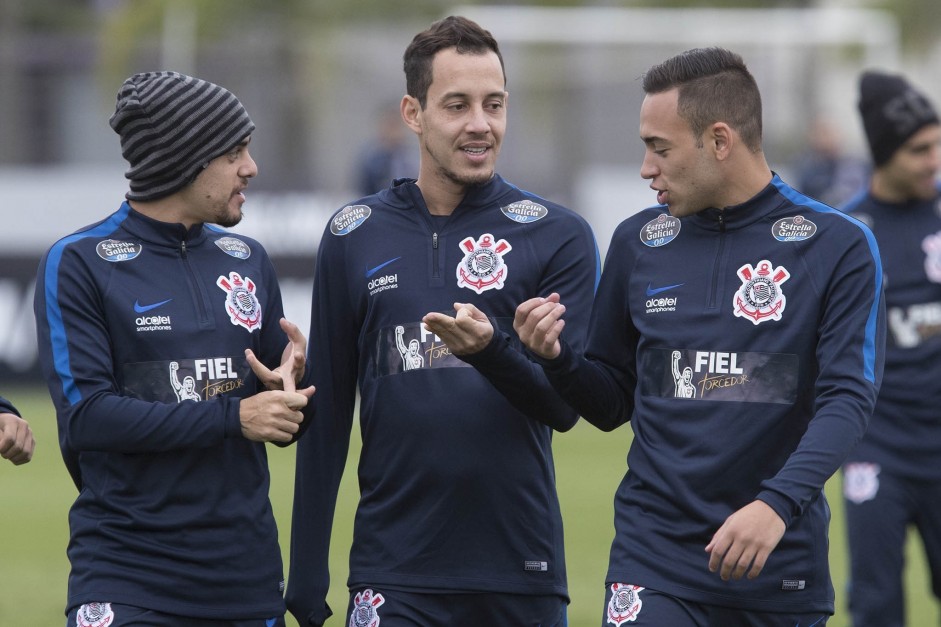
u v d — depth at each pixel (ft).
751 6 248.73
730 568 42.27
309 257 184.03
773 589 44.91
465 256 51.31
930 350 67.77
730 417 45.57
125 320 48.01
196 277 49.32
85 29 277.03
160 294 48.57
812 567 45.44
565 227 51.96
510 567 50.29
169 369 48.16
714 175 46.47
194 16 226.17
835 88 231.09
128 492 47.73
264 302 50.90
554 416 49.19
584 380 48.11
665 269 47.60
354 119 217.15
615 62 225.15
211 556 47.65
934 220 69.31
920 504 67.51
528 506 50.57
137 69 222.48
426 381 50.52
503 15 227.81
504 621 50.44
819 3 253.44
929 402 67.31
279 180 187.42
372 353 51.80
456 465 49.96
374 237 52.19
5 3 274.16
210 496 47.85
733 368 45.88
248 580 48.29
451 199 51.90
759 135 47.09
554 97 216.54
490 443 50.11
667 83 46.62
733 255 46.65
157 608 46.93
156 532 47.44
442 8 240.73
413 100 51.72
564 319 51.13
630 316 49.11
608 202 202.39
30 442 49.19
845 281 45.19
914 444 67.21
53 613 81.41
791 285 45.78
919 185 68.74
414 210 52.16
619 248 49.14
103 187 189.47
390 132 175.22
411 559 50.19
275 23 233.14
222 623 48.03
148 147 48.52
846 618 81.30
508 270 51.19
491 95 50.49
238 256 50.85
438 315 45.75
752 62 229.66
